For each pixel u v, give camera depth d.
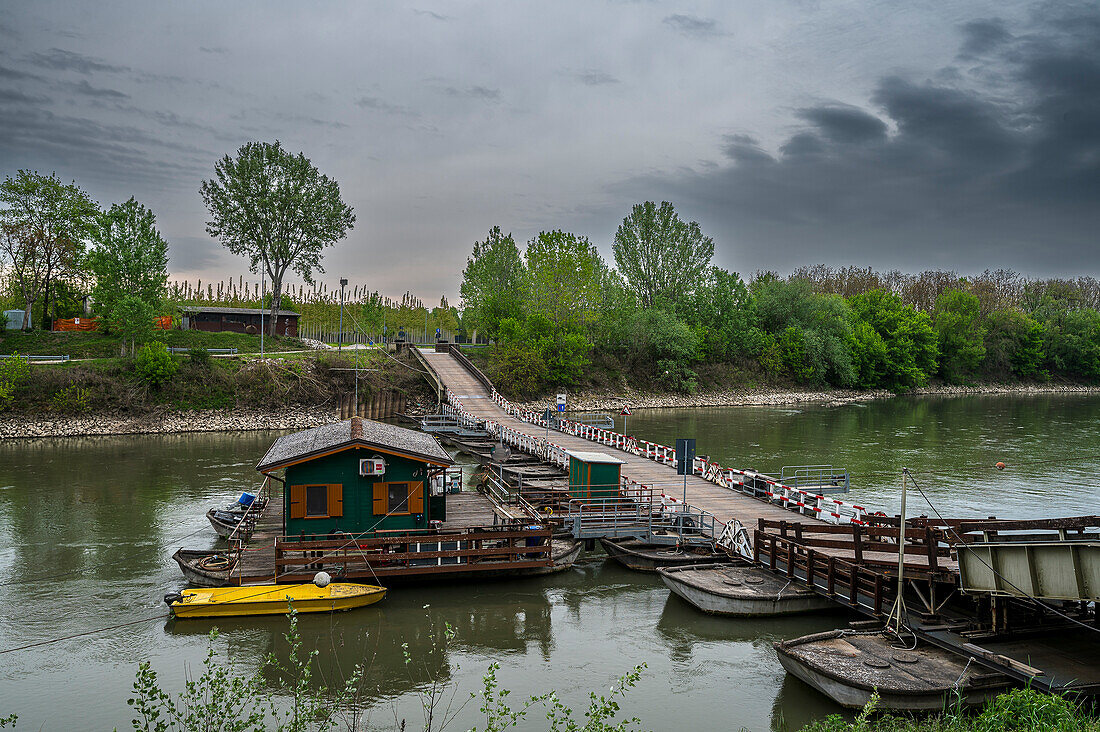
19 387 61.72
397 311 152.75
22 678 17.38
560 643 19.84
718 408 96.50
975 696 15.44
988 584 16.92
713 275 117.81
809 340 114.12
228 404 69.25
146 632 20.12
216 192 82.75
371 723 15.01
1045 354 144.12
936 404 105.12
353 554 22.86
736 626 21.19
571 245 96.12
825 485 38.75
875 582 19.20
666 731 15.02
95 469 44.59
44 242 78.00
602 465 31.38
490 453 49.81
